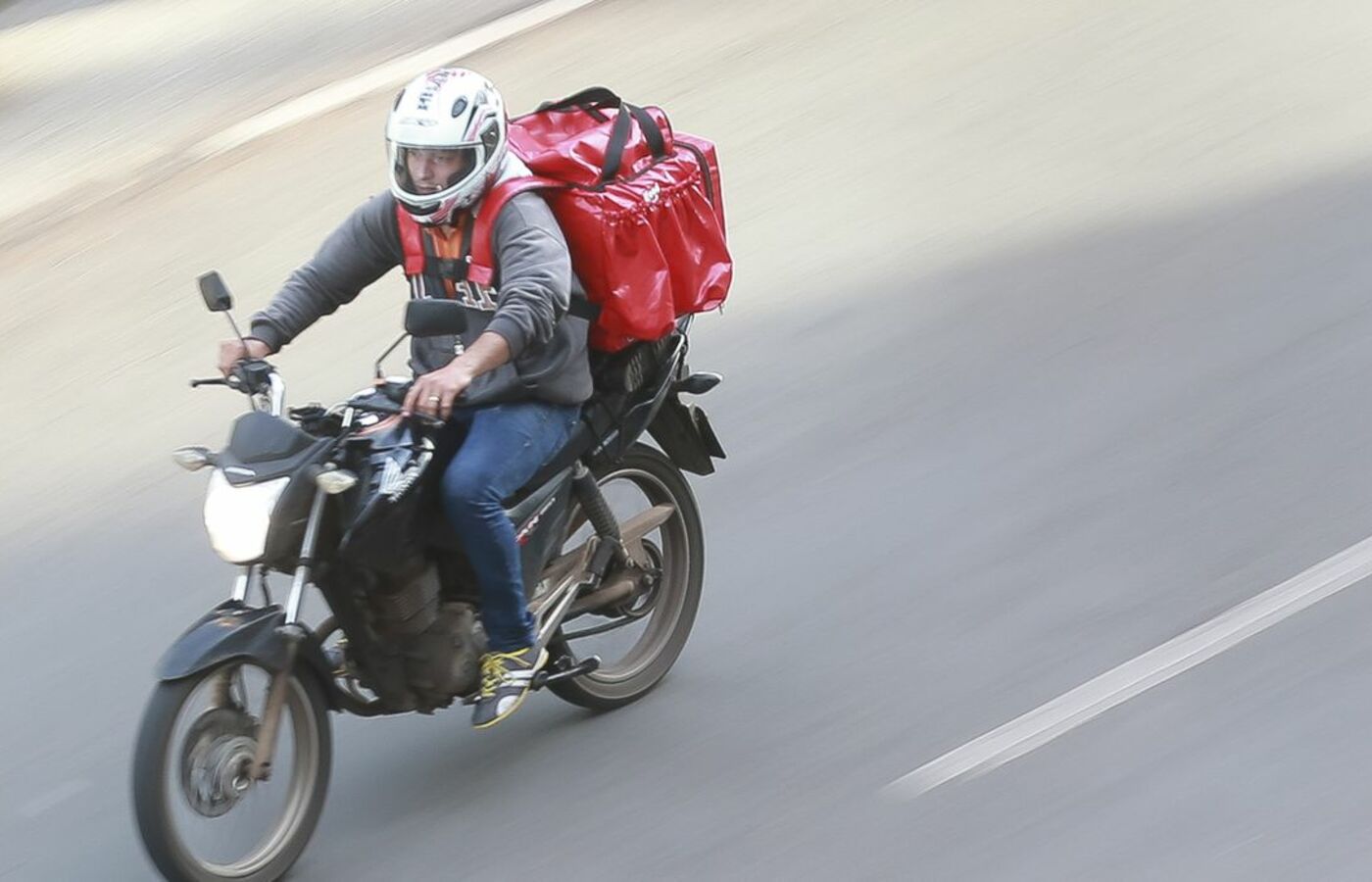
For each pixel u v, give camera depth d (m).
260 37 37.94
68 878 12.02
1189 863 11.13
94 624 15.95
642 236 12.99
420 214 12.22
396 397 12.02
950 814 11.89
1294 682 13.04
